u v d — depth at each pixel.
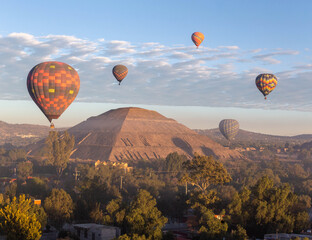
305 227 90.81
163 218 80.81
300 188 174.50
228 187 138.88
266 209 86.62
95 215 97.25
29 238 54.62
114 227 81.25
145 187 152.62
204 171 107.06
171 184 164.12
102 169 180.38
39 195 131.00
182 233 91.00
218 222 75.62
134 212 78.38
